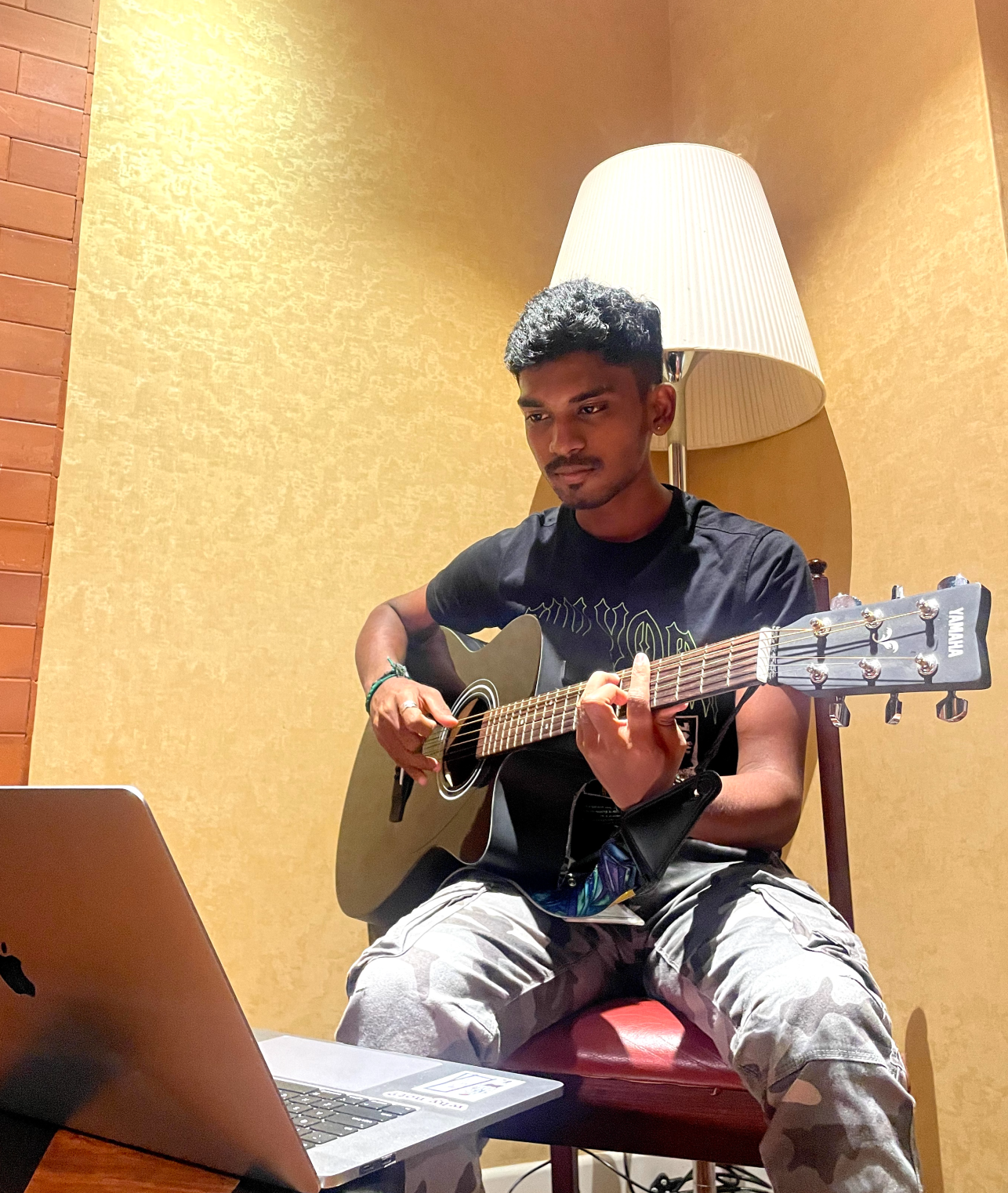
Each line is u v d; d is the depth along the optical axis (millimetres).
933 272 1751
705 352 1902
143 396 1760
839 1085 857
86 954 673
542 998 1156
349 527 1898
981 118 1697
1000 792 1533
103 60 1831
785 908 1070
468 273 2131
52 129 1757
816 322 1988
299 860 1757
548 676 1365
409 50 2152
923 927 1628
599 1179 1827
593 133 2359
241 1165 665
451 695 1513
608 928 1249
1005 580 1562
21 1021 731
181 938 625
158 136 1856
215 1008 627
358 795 1622
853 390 1881
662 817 1021
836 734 1619
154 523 1733
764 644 980
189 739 1705
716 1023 1019
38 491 1653
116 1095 712
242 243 1896
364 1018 1042
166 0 1910
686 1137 1014
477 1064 1044
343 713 1837
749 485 2078
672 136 2457
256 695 1769
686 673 1048
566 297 1400
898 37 1876
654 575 1409
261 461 1840
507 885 1269
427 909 1201
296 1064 865
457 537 2004
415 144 2117
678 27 2484
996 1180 1476
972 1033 1534
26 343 1680
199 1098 663
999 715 1545
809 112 2062
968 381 1661
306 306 1936
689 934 1118
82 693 1638
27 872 675
